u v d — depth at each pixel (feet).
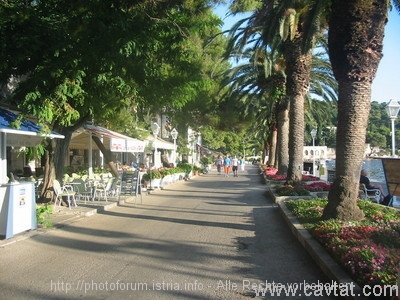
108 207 46.06
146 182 71.77
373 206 35.14
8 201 28.53
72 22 32.99
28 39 30.53
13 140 39.32
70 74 32.19
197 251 25.81
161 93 40.78
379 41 29.40
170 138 130.11
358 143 29.60
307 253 24.86
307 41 42.16
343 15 29.27
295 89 59.41
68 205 43.27
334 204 29.84
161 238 29.78
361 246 20.35
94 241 28.81
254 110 113.09
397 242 22.00
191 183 93.76
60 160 46.06
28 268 22.22
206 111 103.19
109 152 71.56
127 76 37.47
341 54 29.60
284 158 87.81
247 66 90.02
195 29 39.24
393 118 46.70
